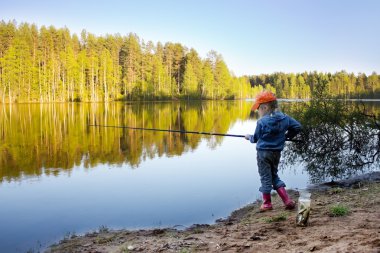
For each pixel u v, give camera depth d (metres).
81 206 7.08
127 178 9.44
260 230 4.17
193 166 10.98
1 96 68.94
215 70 98.88
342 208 4.41
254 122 26.94
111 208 6.96
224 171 10.22
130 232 5.55
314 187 7.62
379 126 11.50
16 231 5.82
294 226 4.14
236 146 15.25
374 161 10.80
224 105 61.62
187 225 5.89
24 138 17.83
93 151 13.94
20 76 71.25
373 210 4.47
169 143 16.22
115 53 90.19
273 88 123.81
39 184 8.83
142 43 91.44
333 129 11.89
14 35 76.19
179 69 97.88
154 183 8.89
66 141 16.81
